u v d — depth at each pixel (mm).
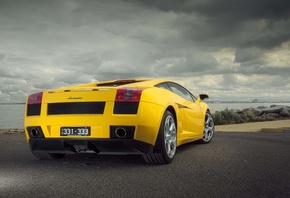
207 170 3309
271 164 3600
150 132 3480
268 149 4844
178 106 4277
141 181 2889
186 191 2525
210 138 5801
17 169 3541
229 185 2680
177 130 4152
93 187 2703
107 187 2697
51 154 4160
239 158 4020
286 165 3537
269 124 11594
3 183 2875
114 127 3412
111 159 4152
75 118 3498
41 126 3678
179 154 4445
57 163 3932
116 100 3443
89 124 3451
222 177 2977
